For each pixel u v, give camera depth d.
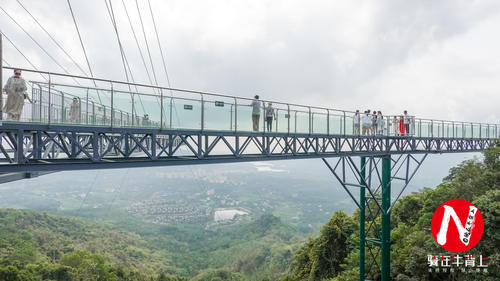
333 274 30.23
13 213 112.81
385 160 20.75
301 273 36.59
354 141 19.25
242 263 124.06
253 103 14.45
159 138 17.50
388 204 19.94
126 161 10.88
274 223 179.12
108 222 184.25
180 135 12.26
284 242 149.38
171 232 180.50
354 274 24.23
